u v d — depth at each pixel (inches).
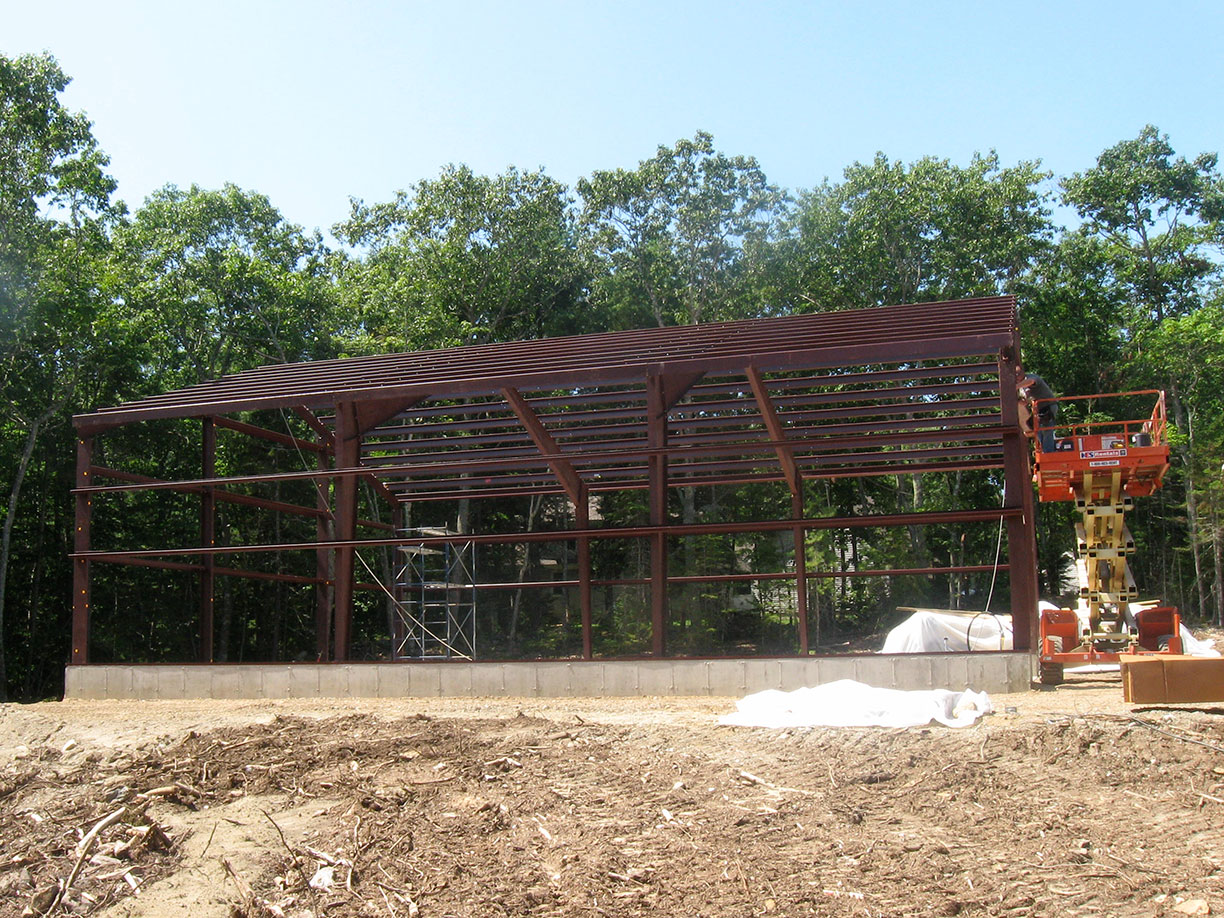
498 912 265.7
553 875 286.7
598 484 898.1
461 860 301.7
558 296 1754.4
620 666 601.3
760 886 270.2
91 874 313.4
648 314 1670.8
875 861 283.4
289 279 1380.4
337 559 677.3
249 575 788.6
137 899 293.1
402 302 1466.5
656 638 620.7
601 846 304.8
